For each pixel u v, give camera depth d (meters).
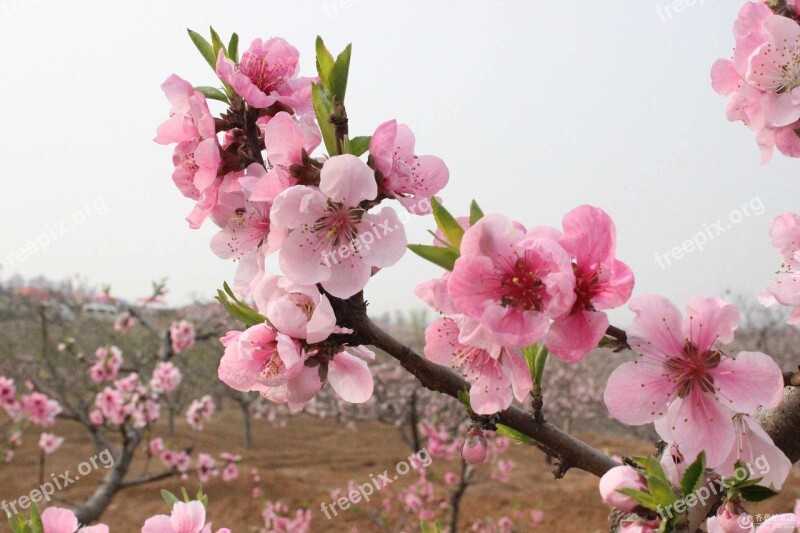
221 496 1.99
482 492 2.11
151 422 1.39
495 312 0.30
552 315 0.29
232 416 3.53
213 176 0.36
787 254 0.39
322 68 0.33
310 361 0.34
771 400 0.31
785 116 0.40
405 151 0.35
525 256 0.30
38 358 1.73
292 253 0.33
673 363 0.31
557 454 0.36
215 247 0.37
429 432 1.82
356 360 0.35
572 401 3.09
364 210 0.33
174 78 0.37
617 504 0.32
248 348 0.34
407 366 0.35
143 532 0.39
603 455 0.35
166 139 0.38
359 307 0.34
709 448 0.31
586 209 0.30
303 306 0.34
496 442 2.10
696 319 0.31
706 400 0.31
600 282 0.30
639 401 0.31
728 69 0.42
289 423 3.41
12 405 1.47
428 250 0.31
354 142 0.34
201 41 0.39
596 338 0.30
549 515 1.93
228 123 0.37
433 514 1.76
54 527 0.40
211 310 2.08
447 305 0.30
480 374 0.32
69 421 2.81
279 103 0.37
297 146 0.33
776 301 0.38
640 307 0.31
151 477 1.33
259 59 0.38
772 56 0.40
